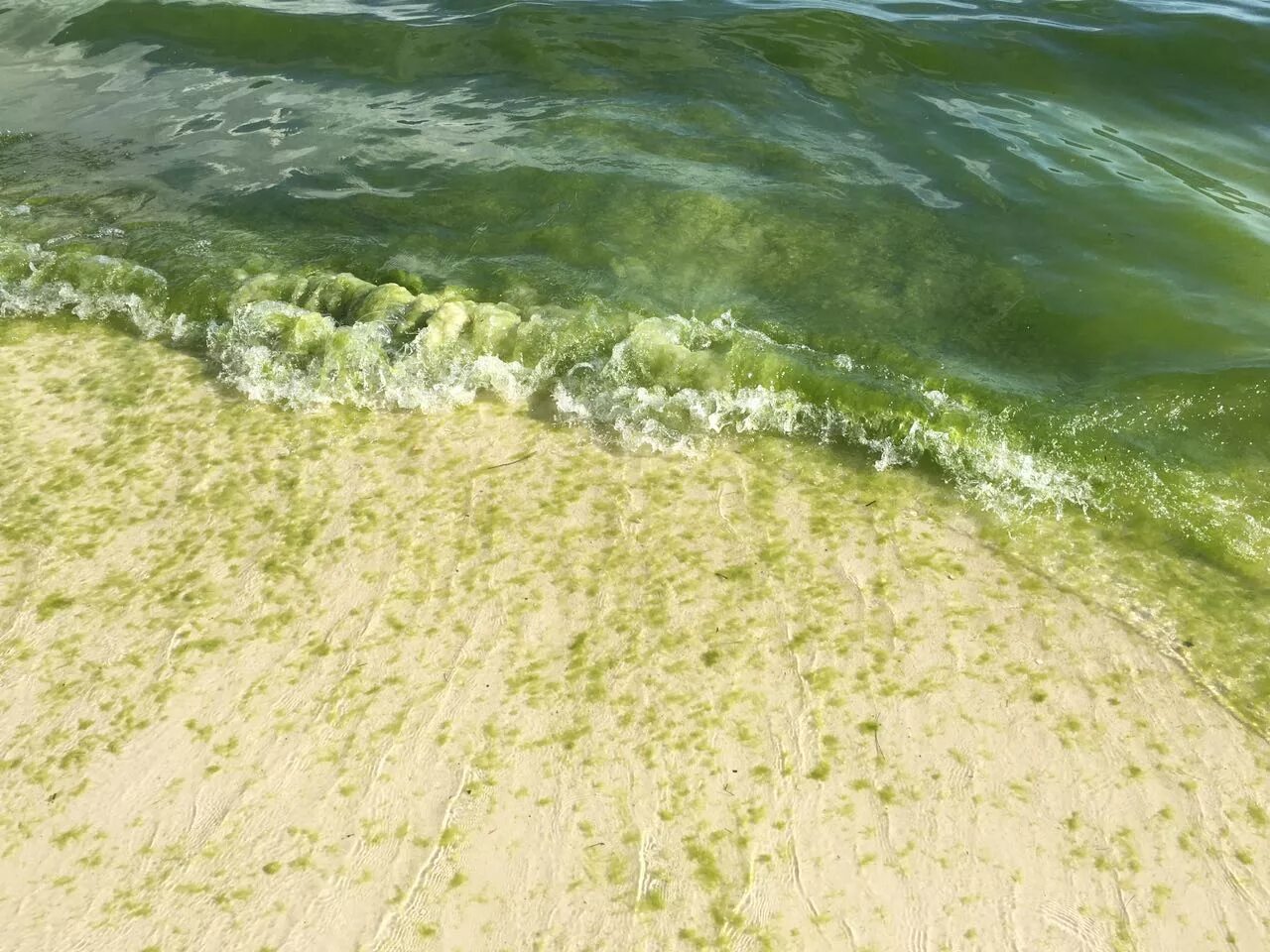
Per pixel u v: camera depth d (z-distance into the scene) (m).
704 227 3.34
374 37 4.68
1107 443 2.57
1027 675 2.09
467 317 2.92
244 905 1.76
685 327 2.90
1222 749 1.97
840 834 1.84
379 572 2.31
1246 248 3.19
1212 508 2.43
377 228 3.43
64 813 1.88
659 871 1.80
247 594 2.27
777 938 1.71
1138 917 1.74
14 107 4.32
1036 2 4.81
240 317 3.00
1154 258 3.17
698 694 2.06
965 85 4.17
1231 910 1.74
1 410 2.78
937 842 1.83
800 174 3.60
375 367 2.82
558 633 2.18
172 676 2.11
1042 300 3.01
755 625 2.19
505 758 1.96
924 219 3.36
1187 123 3.95
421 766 1.95
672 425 2.67
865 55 4.36
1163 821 1.86
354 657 2.13
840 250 3.23
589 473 2.55
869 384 2.72
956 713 2.03
